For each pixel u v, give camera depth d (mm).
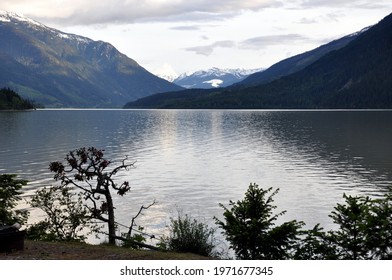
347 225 17984
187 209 47188
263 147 111188
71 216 26672
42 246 19094
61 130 167625
